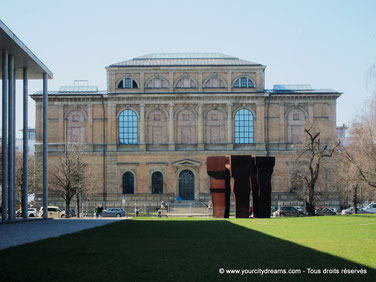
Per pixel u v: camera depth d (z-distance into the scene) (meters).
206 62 102.19
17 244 25.27
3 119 49.41
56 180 92.31
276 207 92.75
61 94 97.44
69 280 15.33
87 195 94.00
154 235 31.41
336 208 94.94
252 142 97.62
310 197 72.62
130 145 97.56
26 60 53.78
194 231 35.41
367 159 61.94
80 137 97.94
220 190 59.28
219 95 97.38
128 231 34.91
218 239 28.77
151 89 98.81
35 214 83.69
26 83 56.09
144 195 96.50
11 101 52.09
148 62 101.69
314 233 33.84
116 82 98.75
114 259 19.70
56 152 97.00
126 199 96.56
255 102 97.56
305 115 98.12
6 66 49.94
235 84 99.25
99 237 29.42
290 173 96.69
